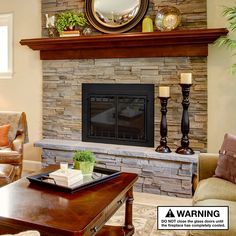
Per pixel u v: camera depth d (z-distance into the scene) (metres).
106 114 4.02
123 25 3.82
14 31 4.43
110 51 3.88
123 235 2.26
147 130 3.81
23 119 3.75
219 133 3.52
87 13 3.99
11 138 3.63
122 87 3.90
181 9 3.58
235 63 3.40
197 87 3.57
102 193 1.98
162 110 3.51
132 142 3.88
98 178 2.21
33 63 4.37
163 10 3.64
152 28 3.65
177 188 3.37
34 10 4.29
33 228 1.54
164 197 3.36
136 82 3.83
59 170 2.21
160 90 3.49
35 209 1.70
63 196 1.91
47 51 4.21
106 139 4.01
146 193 3.48
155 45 3.64
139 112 3.86
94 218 1.62
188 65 3.59
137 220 2.70
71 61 4.13
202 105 3.56
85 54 4.00
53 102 4.28
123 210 2.90
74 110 4.17
